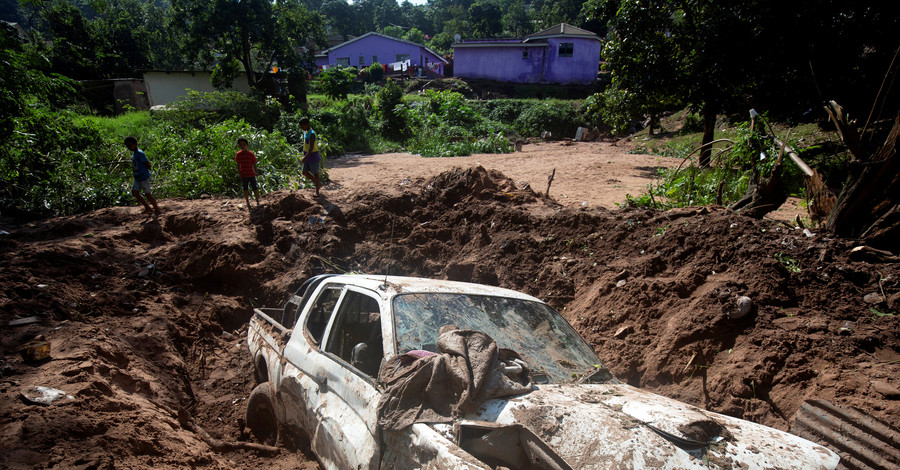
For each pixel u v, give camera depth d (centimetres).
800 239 623
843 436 377
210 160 1430
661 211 822
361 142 2817
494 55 4588
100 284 768
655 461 243
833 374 446
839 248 600
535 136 3531
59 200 1212
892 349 472
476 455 269
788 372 473
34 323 569
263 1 2850
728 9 1526
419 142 2838
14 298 615
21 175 1277
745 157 1032
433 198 1052
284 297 820
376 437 299
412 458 274
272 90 3158
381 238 952
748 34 1498
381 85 4778
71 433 342
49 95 1479
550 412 279
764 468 250
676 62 1681
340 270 863
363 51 5831
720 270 617
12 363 447
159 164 1479
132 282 795
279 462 414
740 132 1098
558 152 2617
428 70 5022
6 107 1244
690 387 523
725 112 1705
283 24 3088
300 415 399
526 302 416
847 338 486
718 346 533
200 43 2880
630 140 3206
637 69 1738
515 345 358
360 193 1092
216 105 2431
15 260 745
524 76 4544
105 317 664
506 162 2134
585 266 739
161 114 2281
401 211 1025
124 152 1512
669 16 1691
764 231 652
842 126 658
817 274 568
